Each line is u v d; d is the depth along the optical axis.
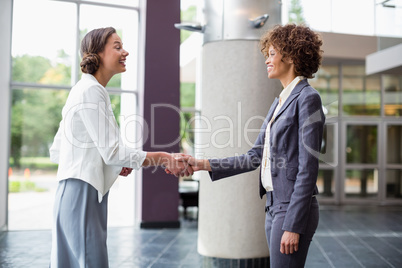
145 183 7.93
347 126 12.73
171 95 8.07
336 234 7.54
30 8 8.20
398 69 9.52
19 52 8.16
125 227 8.10
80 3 8.32
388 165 12.68
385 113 12.80
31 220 8.03
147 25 7.98
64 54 8.32
